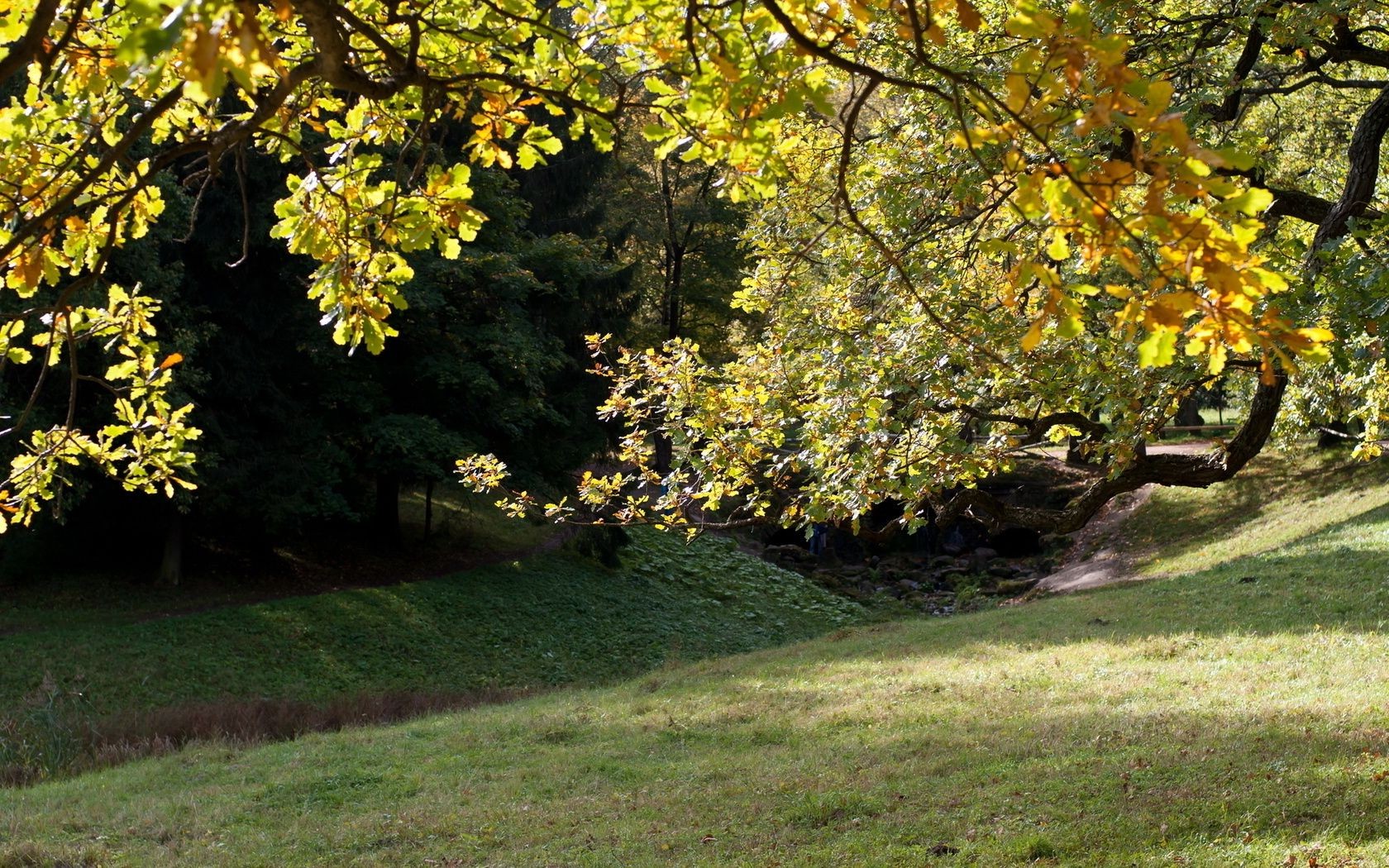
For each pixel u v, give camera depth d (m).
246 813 10.62
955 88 2.30
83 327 4.42
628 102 3.53
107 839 9.89
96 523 21.75
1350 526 22.25
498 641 23.00
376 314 3.69
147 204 4.03
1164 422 6.56
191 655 19.33
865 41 7.30
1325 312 5.68
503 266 23.03
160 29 1.51
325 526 26.31
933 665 15.23
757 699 14.39
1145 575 26.00
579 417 26.39
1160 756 9.09
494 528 29.61
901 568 34.00
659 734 12.95
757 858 8.00
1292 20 7.39
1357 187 6.68
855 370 7.36
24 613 19.84
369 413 22.56
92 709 16.98
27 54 2.28
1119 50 2.00
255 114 2.84
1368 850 6.52
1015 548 34.38
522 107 3.68
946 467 6.86
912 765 10.08
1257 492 29.69
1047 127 2.19
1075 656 14.43
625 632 25.12
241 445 20.44
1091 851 7.17
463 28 3.62
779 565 33.19
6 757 14.45
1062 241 2.28
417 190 3.61
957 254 7.44
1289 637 13.67
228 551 24.28
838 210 3.09
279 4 1.69
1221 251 2.01
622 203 34.41
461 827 9.67
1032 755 9.86
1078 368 6.82
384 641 21.69
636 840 8.85
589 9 3.60
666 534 32.22
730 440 7.89
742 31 2.94
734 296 9.31
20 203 3.52
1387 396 7.29
